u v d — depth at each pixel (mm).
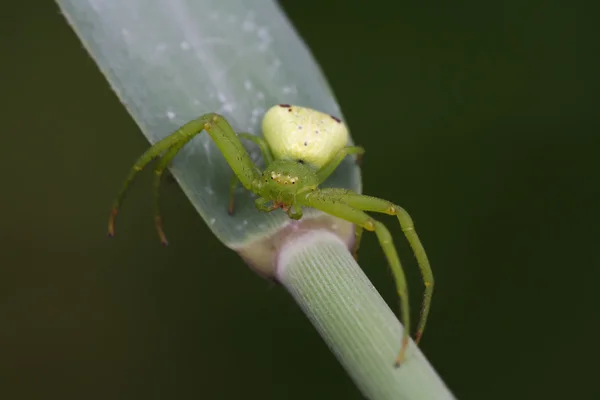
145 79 71
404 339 65
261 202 70
